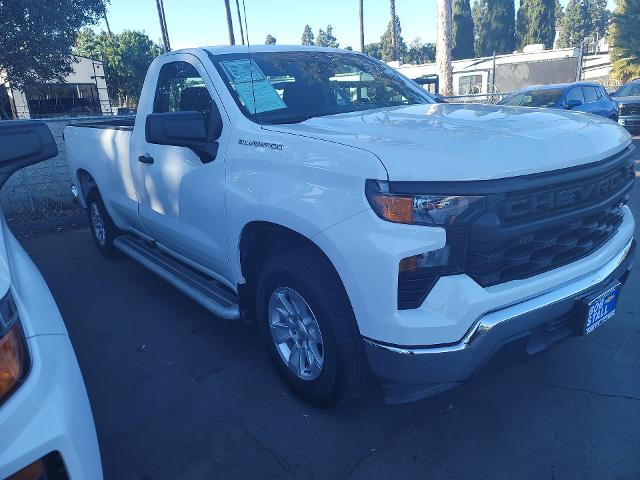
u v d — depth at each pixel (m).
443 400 2.97
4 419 1.39
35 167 7.48
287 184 2.60
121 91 35.34
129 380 3.36
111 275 5.31
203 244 3.42
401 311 2.20
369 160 2.24
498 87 28.11
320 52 3.99
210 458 2.61
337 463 2.54
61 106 25.81
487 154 2.18
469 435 2.68
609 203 2.56
